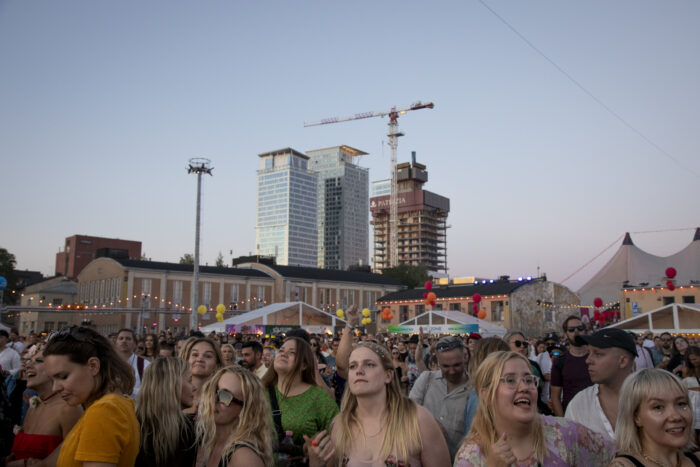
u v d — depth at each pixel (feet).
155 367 11.93
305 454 12.58
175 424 11.60
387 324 186.29
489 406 10.19
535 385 10.03
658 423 9.85
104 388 10.64
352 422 11.76
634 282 137.69
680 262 133.28
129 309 169.68
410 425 11.17
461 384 17.25
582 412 14.47
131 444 9.95
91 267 205.26
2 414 15.80
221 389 11.27
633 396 10.24
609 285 142.41
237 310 204.44
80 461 9.36
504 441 9.41
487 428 10.17
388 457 10.82
